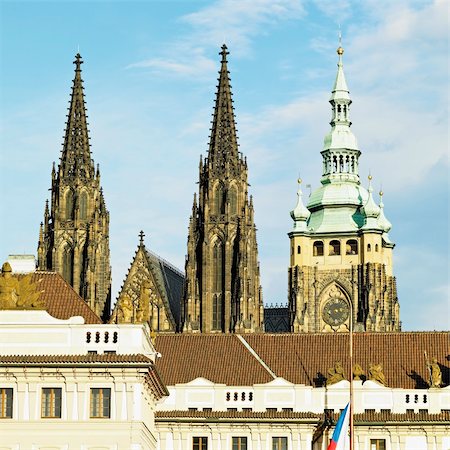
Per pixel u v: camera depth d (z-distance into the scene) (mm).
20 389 172125
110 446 171000
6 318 175625
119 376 171750
